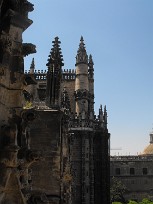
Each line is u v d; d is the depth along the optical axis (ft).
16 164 25.05
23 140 27.61
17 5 30.04
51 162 76.59
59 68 91.91
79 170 179.93
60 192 74.74
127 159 399.65
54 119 79.41
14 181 24.93
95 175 186.19
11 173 24.85
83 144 183.73
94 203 181.16
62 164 78.69
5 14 29.01
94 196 183.01
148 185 387.75
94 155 189.47
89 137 186.09
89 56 219.61
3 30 28.81
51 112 79.66
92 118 191.42
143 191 385.70
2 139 25.36
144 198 362.33
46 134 78.33
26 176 27.61
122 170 396.16
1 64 26.78
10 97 27.45
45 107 84.07
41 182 75.00
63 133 83.30
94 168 187.11
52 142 77.92
